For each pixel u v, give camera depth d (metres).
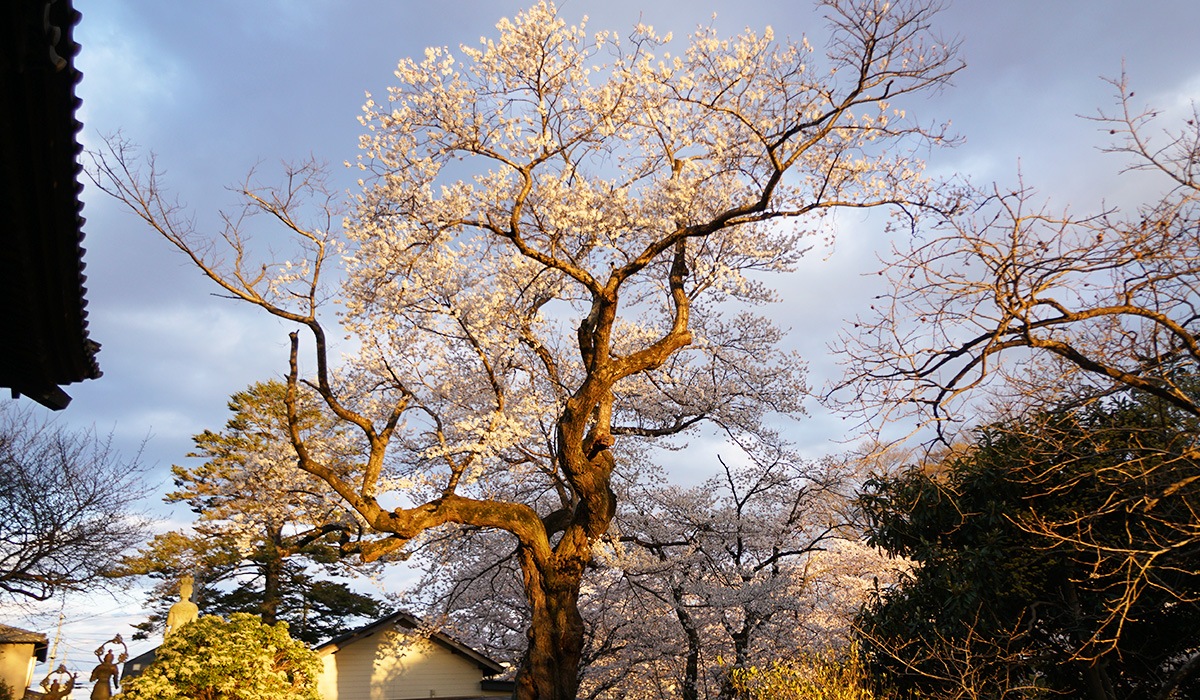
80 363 6.92
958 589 8.44
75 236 5.16
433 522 10.67
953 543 9.03
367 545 10.63
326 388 10.55
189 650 9.42
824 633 14.27
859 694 7.77
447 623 16.47
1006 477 8.12
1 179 4.43
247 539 12.80
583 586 15.10
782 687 7.89
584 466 10.84
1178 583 7.68
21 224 4.81
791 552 15.56
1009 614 8.58
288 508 12.82
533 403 12.36
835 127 9.66
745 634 14.73
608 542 13.45
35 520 18.89
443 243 11.61
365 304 12.18
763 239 12.42
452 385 13.38
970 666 7.88
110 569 20.31
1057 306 5.34
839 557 17.98
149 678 8.98
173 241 9.23
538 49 10.33
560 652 10.64
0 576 18.53
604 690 16.48
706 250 12.61
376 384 13.41
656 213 12.14
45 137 4.18
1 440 19.02
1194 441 5.76
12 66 3.58
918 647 8.78
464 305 12.31
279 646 10.16
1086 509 7.71
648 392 14.54
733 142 11.07
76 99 4.07
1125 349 5.74
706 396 14.28
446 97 10.56
